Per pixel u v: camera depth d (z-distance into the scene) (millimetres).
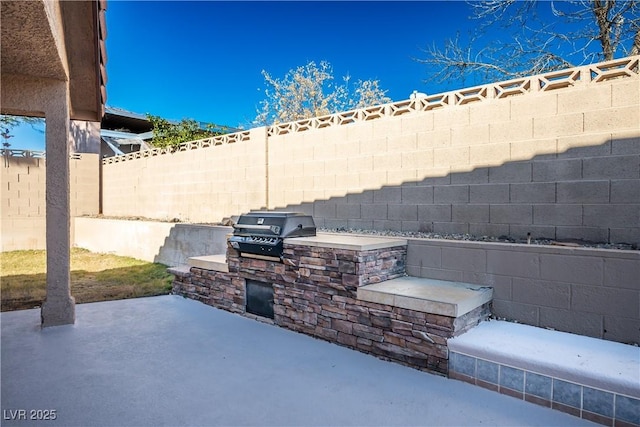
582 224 4680
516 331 4082
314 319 5062
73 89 6488
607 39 8766
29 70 5195
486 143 5484
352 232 6738
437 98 6051
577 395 3119
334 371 3992
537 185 5027
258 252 5758
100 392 3535
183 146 11555
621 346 3656
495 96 5461
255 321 5820
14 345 4766
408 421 3051
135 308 6562
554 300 4164
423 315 4004
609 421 2977
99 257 12344
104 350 4594
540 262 4258
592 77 4707
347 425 2992
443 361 3863
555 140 4895
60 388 3615
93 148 16047
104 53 6000
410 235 6074
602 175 4547
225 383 3715
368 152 6863
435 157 6012
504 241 5215
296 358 4348
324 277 4926
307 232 5797
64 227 5656
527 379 3363
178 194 11742
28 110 5480
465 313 3969
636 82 4348
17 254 12797
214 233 8953
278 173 8523
